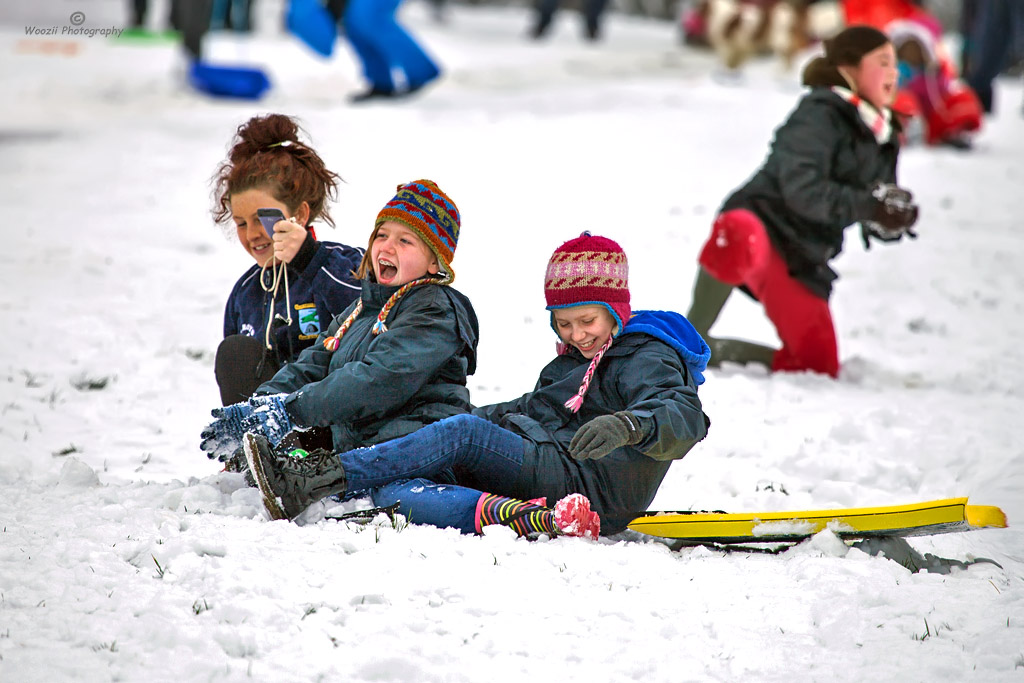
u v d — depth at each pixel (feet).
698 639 38.50
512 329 90.84
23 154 165.17
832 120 80.48
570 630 38.60
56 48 266.77
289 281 56.65
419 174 152.66
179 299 98.58
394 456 46.78
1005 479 62.13
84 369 78.02
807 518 47.78
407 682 35.09
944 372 86.99
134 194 142.92
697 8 315.58
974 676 36.04
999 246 127.75
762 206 82.23
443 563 42.55
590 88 233.76
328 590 40.06
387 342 48.96
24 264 106.52
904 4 186.80
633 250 119.55
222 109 206.80
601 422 44.80
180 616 37.65
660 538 48.29
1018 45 220.23
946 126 185.47
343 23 205.87
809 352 83.92
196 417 70.28
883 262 120.98
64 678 33.83
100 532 43.73
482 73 258.98
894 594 41.81
